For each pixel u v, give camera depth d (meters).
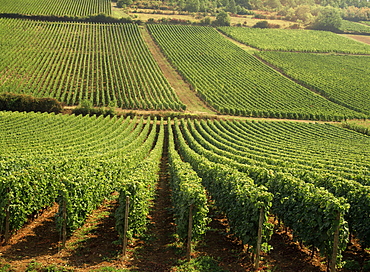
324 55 113.12
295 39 128.12
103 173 21.14
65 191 15.04
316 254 14.87
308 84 89.94
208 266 13.45
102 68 90.31
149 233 17.00
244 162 29.03
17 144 35.28
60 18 125.81
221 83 88.31
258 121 65.75
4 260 13.12
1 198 14.97
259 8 185.88
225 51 111.25
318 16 154.38
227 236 16.70
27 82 75.81
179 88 83.88
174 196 19.95
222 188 18.62
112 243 15.43
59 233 16.33
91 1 155.00
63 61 92.31
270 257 14.48
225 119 68.00
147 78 86.62
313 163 29.31
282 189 17.14
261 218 13.47
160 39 118.00
